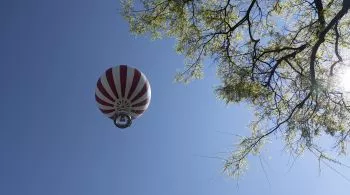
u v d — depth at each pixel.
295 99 10.02
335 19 8.81
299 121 9.74
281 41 10.31
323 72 9.95
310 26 9.76
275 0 10.55
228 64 10.52
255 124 10.16
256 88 10.10
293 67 9.95
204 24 10.83
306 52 10.13
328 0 10.34
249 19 10.68
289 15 10.58
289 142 9.84
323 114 9.72
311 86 9.50
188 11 10.77
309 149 9.55
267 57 10.35
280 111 10.08
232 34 10.88
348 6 8.64
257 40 10.31
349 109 9.55
